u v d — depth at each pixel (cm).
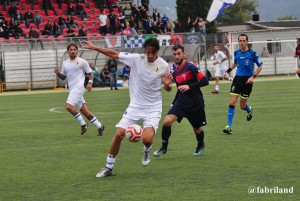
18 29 5578
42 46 5269
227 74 1905
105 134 1916
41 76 5266
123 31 5850
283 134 1761
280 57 6141
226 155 1425
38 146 1675
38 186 1141
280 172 1202
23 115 2694
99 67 5409
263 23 8275
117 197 1034
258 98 3184
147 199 1013
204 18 7256
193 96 1422
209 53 5750
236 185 1097
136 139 1214
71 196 1052
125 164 1343
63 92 4631
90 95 4022
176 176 1195
